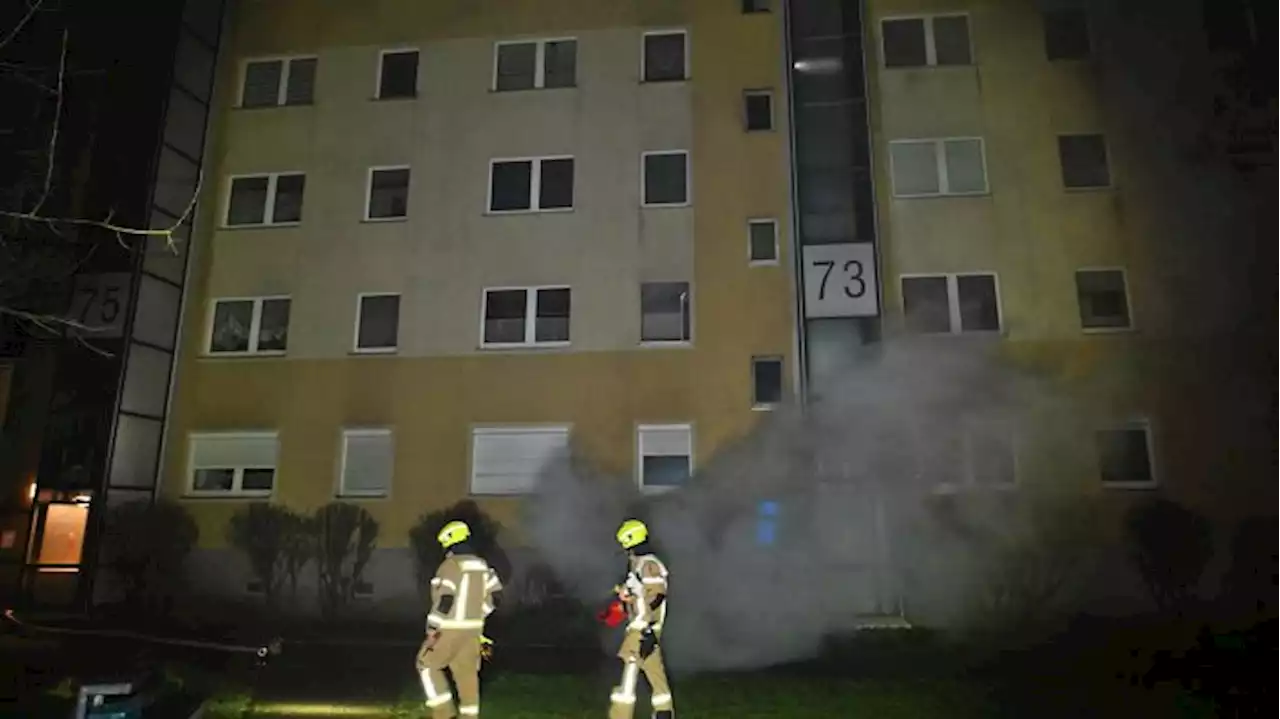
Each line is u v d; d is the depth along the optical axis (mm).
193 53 17828
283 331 17000
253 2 18859
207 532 15945
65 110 17125
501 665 10078
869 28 16922
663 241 16172
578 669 9781
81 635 11008
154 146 16734
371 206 17391
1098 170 15922
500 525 15312
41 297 16078
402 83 18078
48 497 15336
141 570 14852
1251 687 8039
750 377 15328
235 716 7344
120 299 16016
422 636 12672
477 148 17266
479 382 16047
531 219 16688
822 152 16547
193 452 16516
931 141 16266
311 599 15039
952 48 16797
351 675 8906
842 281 15523
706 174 16359
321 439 16172
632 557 6730
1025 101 16219
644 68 17250
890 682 8484
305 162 17719
